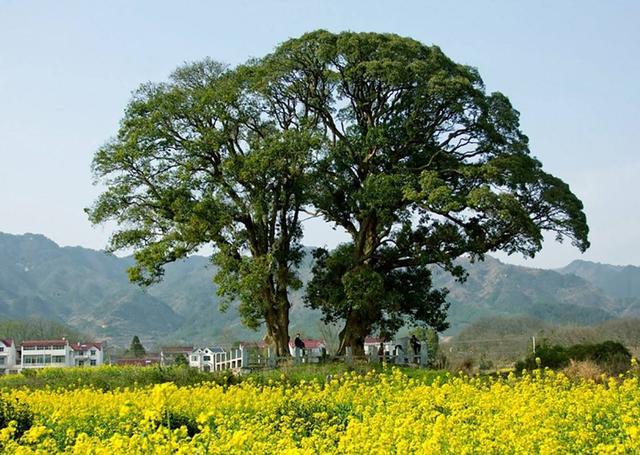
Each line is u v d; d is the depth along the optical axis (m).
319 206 36.62
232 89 35.91
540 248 34.81
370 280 34.31
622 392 18.53
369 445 11.70
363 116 37.69
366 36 36.03
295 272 37.97
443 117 36.53
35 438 11.60
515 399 17.38
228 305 35.16
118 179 36.06
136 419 15.77
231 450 10.74
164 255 34.38
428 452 11.06
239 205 35.41
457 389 21.05
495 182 35.22
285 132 34.59
